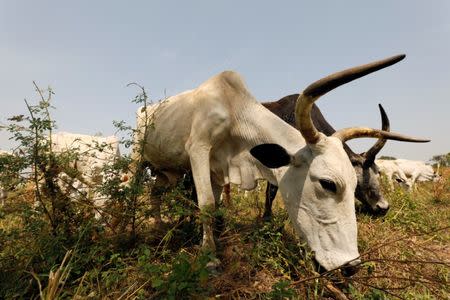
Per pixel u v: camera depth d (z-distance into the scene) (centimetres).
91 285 103
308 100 111
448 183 430
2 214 123
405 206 237
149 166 196
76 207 131
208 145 147
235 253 132
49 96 122
